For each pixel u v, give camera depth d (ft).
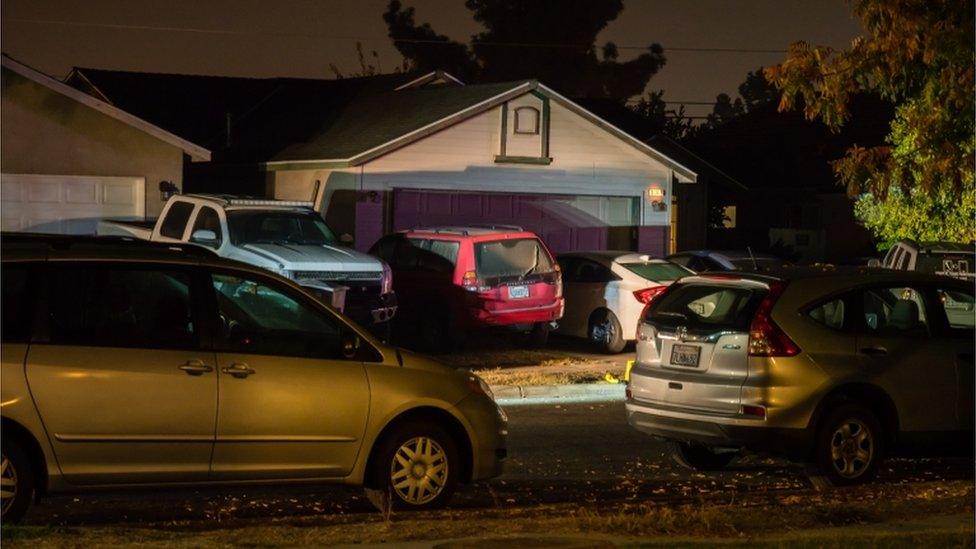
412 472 35.22
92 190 87.71
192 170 112.68
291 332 34.45
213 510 36.11
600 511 35.83
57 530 29.68
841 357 40.29
